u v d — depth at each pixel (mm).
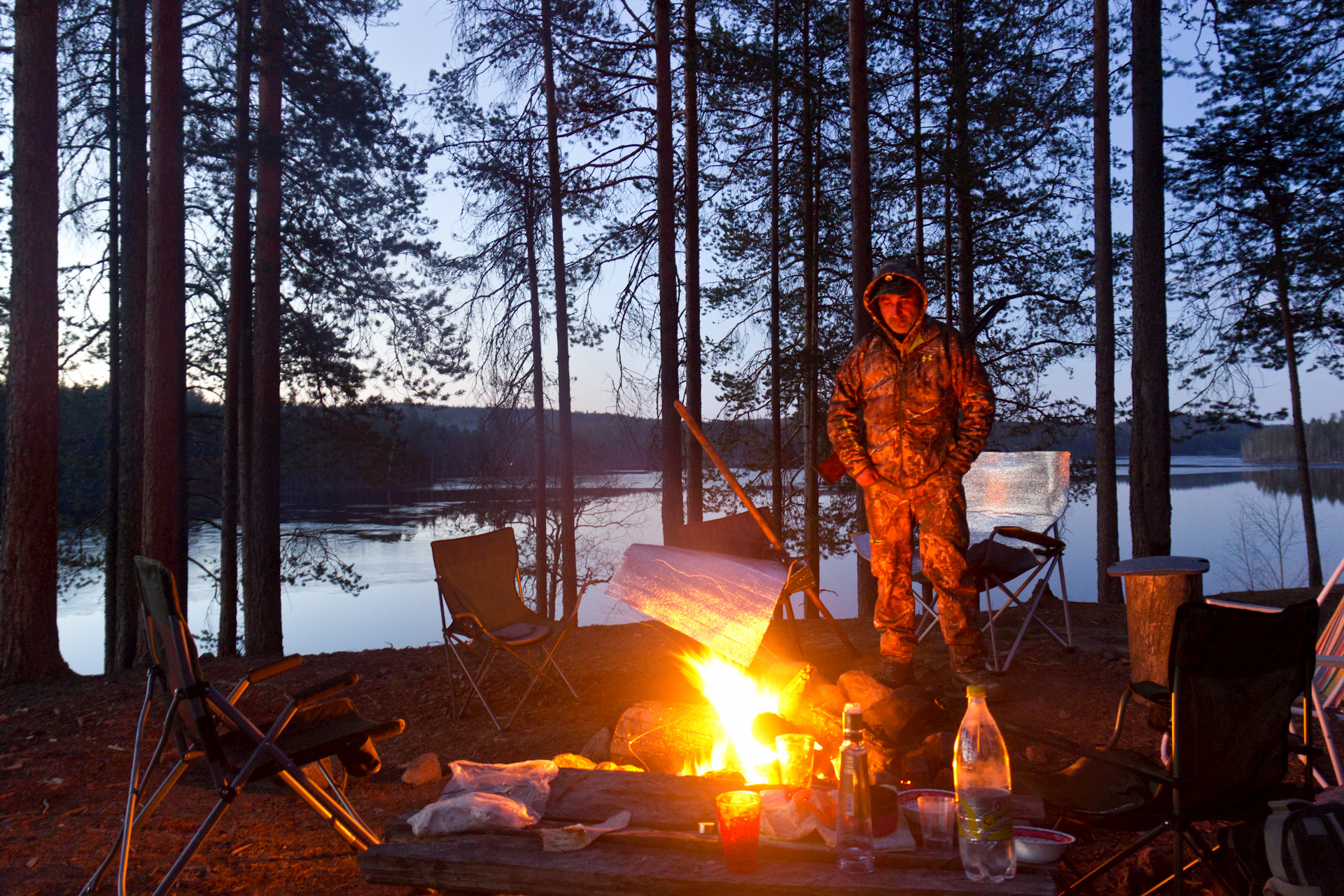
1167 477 8734
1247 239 13453
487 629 5137
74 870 3105
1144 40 8766
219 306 14289
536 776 2641
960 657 4281
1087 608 7664
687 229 12805
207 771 2934
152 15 8664
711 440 16031
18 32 7875
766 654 4453
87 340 14000
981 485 6586
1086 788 2668
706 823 2273
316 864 3104
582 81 12930
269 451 11586
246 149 11742
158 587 2643
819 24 12758
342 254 13828
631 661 6078
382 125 13039
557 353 15133
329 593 34125
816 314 14859
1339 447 50281
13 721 5742
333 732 3012
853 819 2012
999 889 1876
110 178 13477
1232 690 2285
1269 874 2035
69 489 15977
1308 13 11719
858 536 5906
